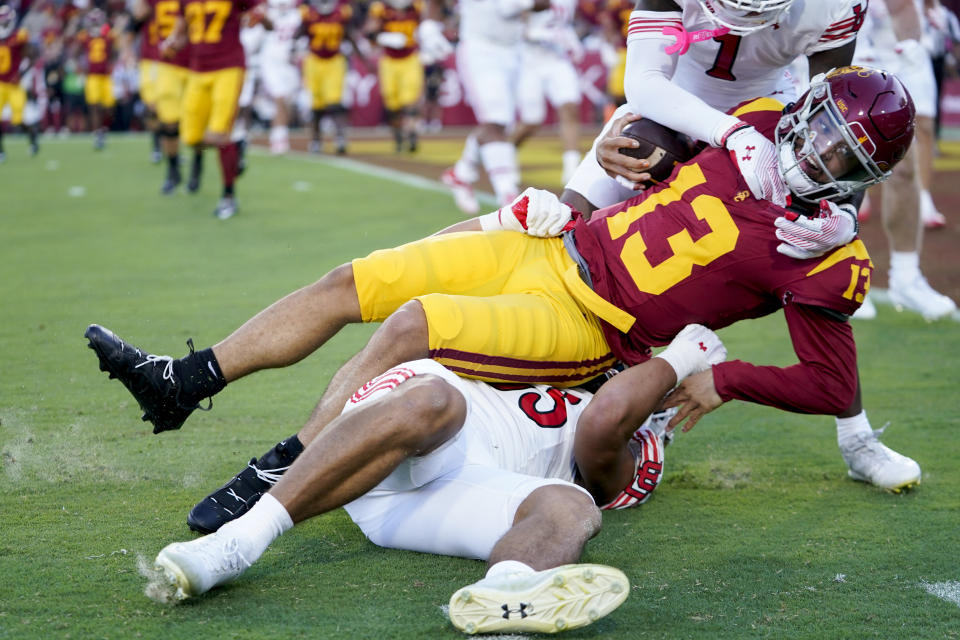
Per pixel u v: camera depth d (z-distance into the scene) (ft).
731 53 33.81
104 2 196.44
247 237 82.23
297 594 26.25
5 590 25.88
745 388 29.58
